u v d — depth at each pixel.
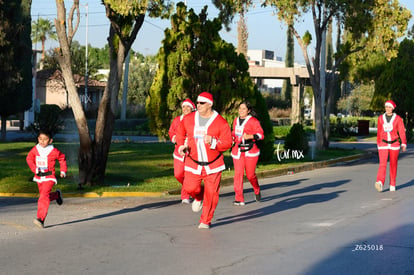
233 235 8.91
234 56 19.97
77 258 7.52
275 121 60.78
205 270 6.86
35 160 9.61
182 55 19.62
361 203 12.20
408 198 12.90
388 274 6.64
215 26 19.95
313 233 8.99
